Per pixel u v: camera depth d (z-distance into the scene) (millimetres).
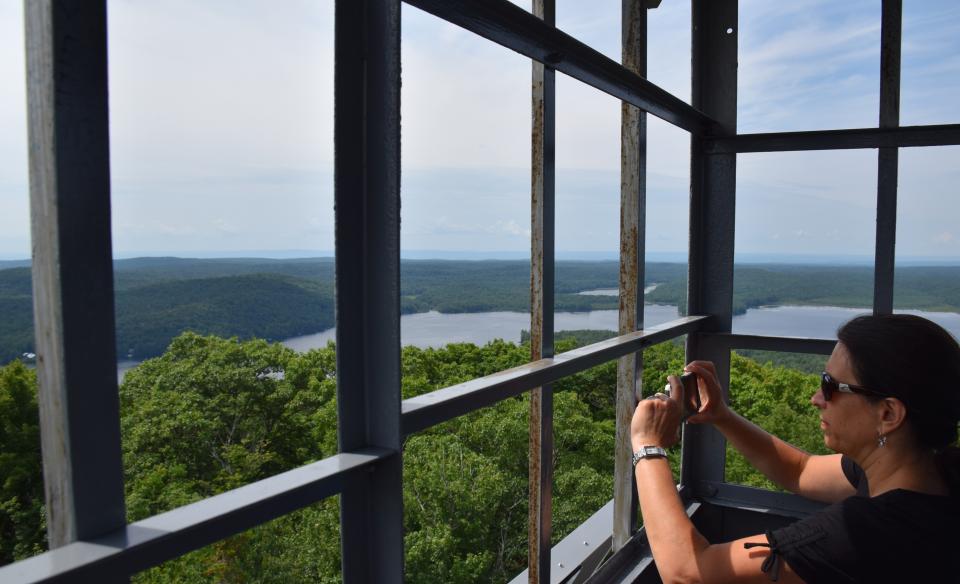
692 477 3479
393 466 1329
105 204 870
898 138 3016
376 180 1329
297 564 9188
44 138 824
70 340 838
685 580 1215
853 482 1555
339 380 1318
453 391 1550
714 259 3439
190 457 4914
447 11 1500
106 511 887
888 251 3080
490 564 13469
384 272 1327
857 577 1022
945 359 1047
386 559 1353
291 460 6352
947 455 1060
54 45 805
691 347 3385
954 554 978
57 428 854
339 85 1281
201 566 7891
